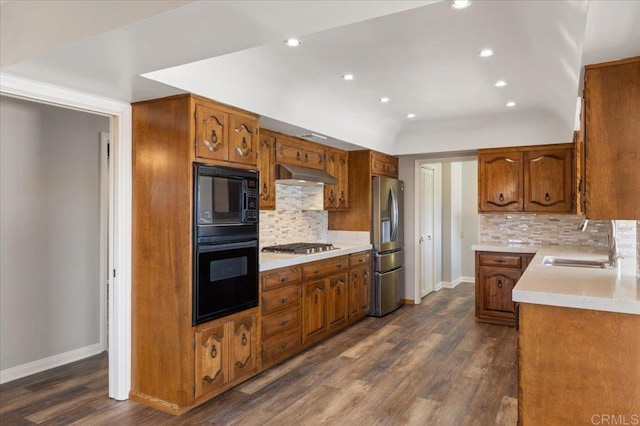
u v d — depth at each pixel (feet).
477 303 16.62
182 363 9.18
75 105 8.83
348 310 15.64
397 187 18.98
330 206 16.56
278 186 15.58
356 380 10.92
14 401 9.79
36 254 11.51
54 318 11.93
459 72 10.61
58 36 6.41
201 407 9.45
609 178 6.79
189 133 9.05
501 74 10.72
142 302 9.76
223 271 9.96
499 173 16.87
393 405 9.53
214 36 5.98
